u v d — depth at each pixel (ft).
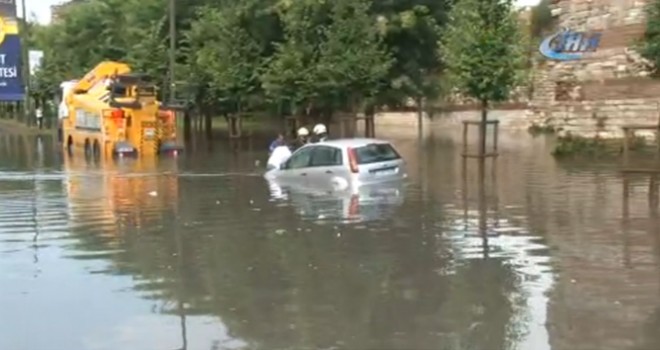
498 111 190.39
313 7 119.03
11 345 27.63
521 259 40.68
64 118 139.44
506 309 31.37
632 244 44.21
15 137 179.11
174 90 137.49
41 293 34.99
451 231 49.16
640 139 102.42
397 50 122.83
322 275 37.70
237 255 42.73
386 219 54.03
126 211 59.93
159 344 27.53
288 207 60.59
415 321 29.91
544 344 26.94
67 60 224.33
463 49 85.76
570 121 115.96
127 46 175.11
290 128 131.85
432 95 129.08
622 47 107.76
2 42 204.64
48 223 54.44
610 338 27.50
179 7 160.86
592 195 65.31
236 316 30.94
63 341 28.04
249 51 136.46
